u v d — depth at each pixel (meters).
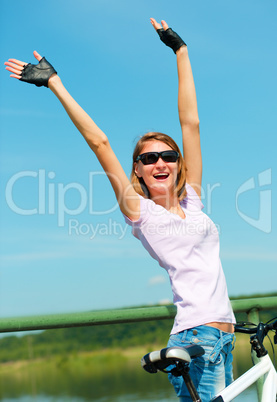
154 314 9.81
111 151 9.19
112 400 105.75
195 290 8.84
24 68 9.49
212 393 8.43
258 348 8.95
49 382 158.50
